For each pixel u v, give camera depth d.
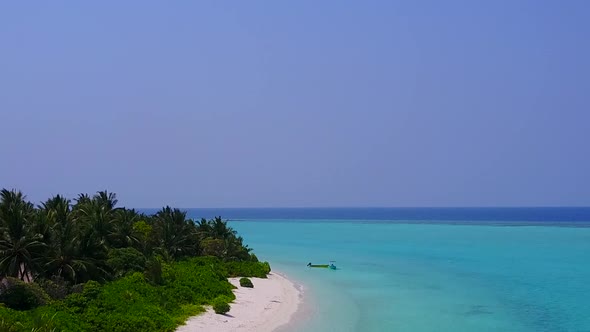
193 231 88.81
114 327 40.69
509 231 199.00
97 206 71.00
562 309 58.47
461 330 48.88
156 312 45.91
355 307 59.50
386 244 146.25
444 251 124.69
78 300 43.69
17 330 34.94
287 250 130.62
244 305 57.56
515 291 70.12
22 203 58.47
